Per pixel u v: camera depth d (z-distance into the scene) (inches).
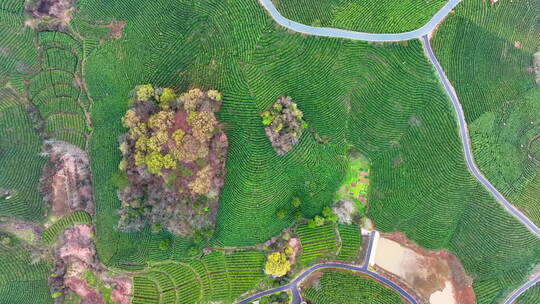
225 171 2044.8
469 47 1980.8
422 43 1963.6
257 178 2044.8
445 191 2086.6
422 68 1983.3
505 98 2017.7
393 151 2098.9
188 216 2006.6
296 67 1979.6
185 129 1871.3
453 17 1951.3
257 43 1941.4
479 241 2113.7
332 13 1946.4
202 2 1978.3
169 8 2039.9
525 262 2087.8
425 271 2150.6
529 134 2053.4
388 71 2003.0
